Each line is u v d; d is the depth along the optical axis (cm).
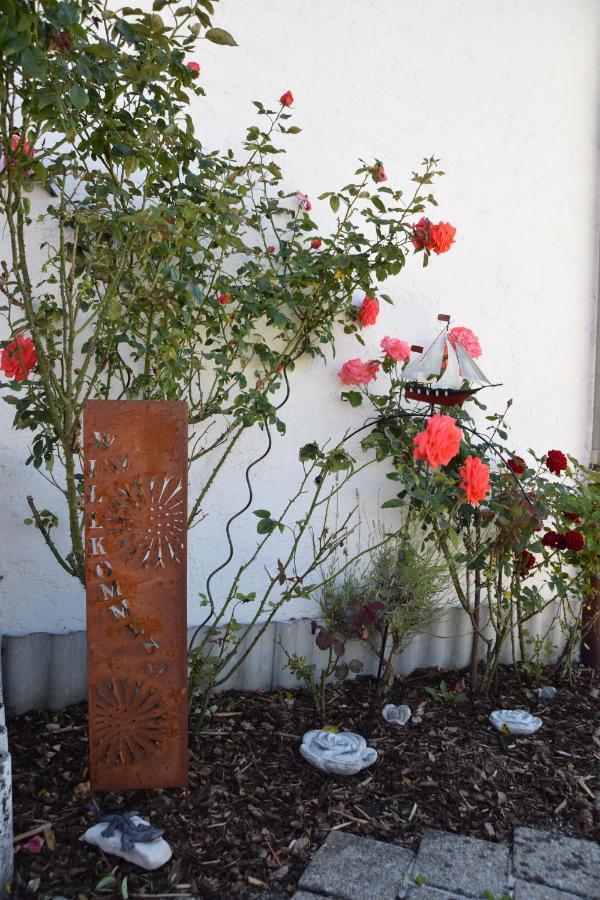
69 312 190
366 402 286
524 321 313
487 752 231
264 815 189
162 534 182
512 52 302
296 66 267
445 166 294
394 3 280
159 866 166
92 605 180
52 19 144
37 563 239
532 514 257
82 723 229
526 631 294
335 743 218
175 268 204
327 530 254
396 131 285
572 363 324
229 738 227
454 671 296
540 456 321
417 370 262
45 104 148
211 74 254
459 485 247
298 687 270
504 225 306
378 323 287
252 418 233
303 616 279
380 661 266
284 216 270
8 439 233
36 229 231
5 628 236
